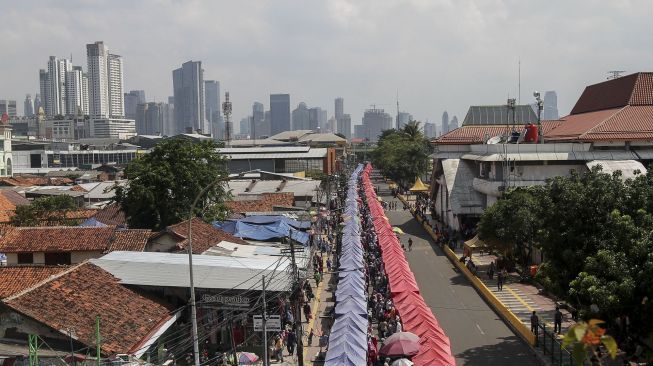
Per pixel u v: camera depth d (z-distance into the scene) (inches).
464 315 1781.5
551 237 1282.0
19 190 3853.3
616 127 2829.7
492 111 3887.8
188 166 2388.0
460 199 3129.9
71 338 1098.1
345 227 2476.6
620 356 1174.3
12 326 1145.4
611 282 1021.2
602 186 1230.9
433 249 2864.2
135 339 1184.8
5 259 1815.9
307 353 1473.9
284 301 1503.4
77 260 1755.7
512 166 2709.2
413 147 5511.8
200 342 1380.4
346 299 1470.2
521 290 2023.9
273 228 2265.0
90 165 6855.3
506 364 1366.9
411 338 1170.6
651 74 3127.5
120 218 2625.5
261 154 5260.8
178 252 1784.0
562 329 1540.4
